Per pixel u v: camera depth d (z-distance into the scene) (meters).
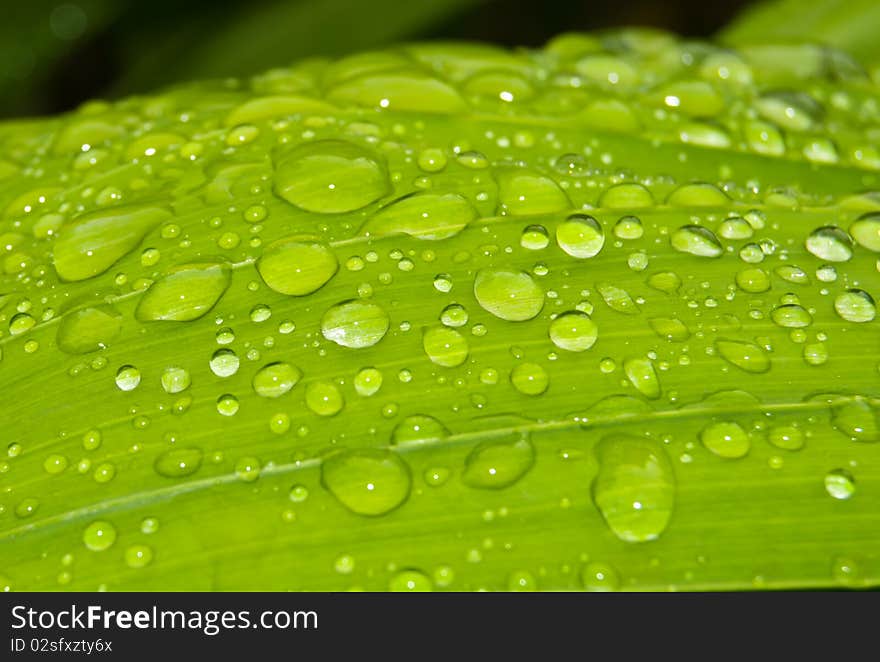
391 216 0.19
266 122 0.20
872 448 0.18
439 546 0.18
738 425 0.18
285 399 0.18
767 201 0.19
